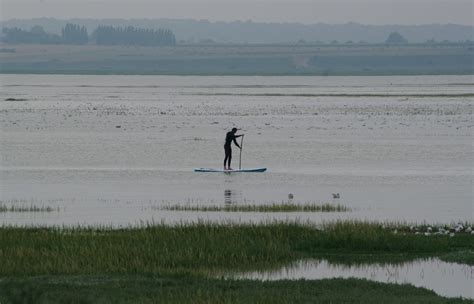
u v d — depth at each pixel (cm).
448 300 10231
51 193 19588
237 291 10569
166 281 11094
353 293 10556
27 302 9950
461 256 12925
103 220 15762
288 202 18138
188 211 16975
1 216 16350
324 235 13788
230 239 13412
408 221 15738
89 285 10812
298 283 11062
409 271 12188
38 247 12862
